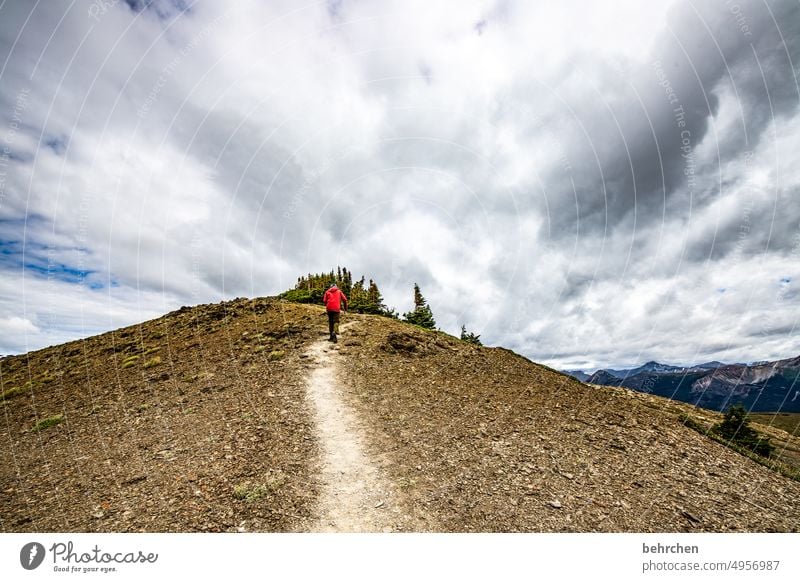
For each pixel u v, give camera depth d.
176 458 7.15
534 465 6.89
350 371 12.18
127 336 21.14
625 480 6.59
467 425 8.66
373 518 5.35
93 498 5.98
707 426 10.34
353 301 28.94
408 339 15.66
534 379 13.12
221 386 11.30
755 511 6.00
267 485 6.01
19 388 14.76
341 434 8.04
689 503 6.05
